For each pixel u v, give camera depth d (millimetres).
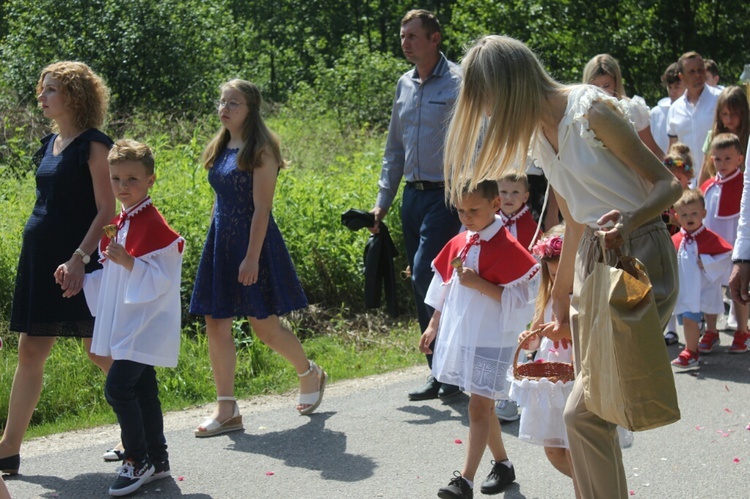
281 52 29766
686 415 5406
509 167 3326
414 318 7949
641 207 3104
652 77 22641
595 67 6453
